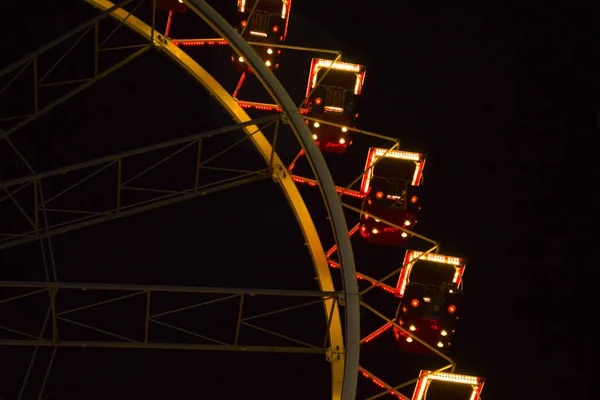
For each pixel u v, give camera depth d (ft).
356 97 73.82
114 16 69.05
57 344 50.44
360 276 71.36
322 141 74.08
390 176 75.97
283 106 60.70
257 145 65.67
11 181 49.75
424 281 71.72
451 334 68.08
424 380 66.28
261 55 74.28
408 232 70.38
